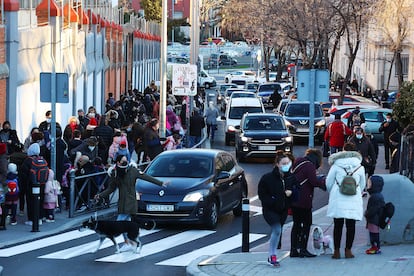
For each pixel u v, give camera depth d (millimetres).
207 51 135375
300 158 15539
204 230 20422
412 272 14094
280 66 98688
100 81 47656
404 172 20984
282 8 63594
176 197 20031
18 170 21016
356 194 15070
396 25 54344
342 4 57031
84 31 40938
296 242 15664
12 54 27266
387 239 16797
